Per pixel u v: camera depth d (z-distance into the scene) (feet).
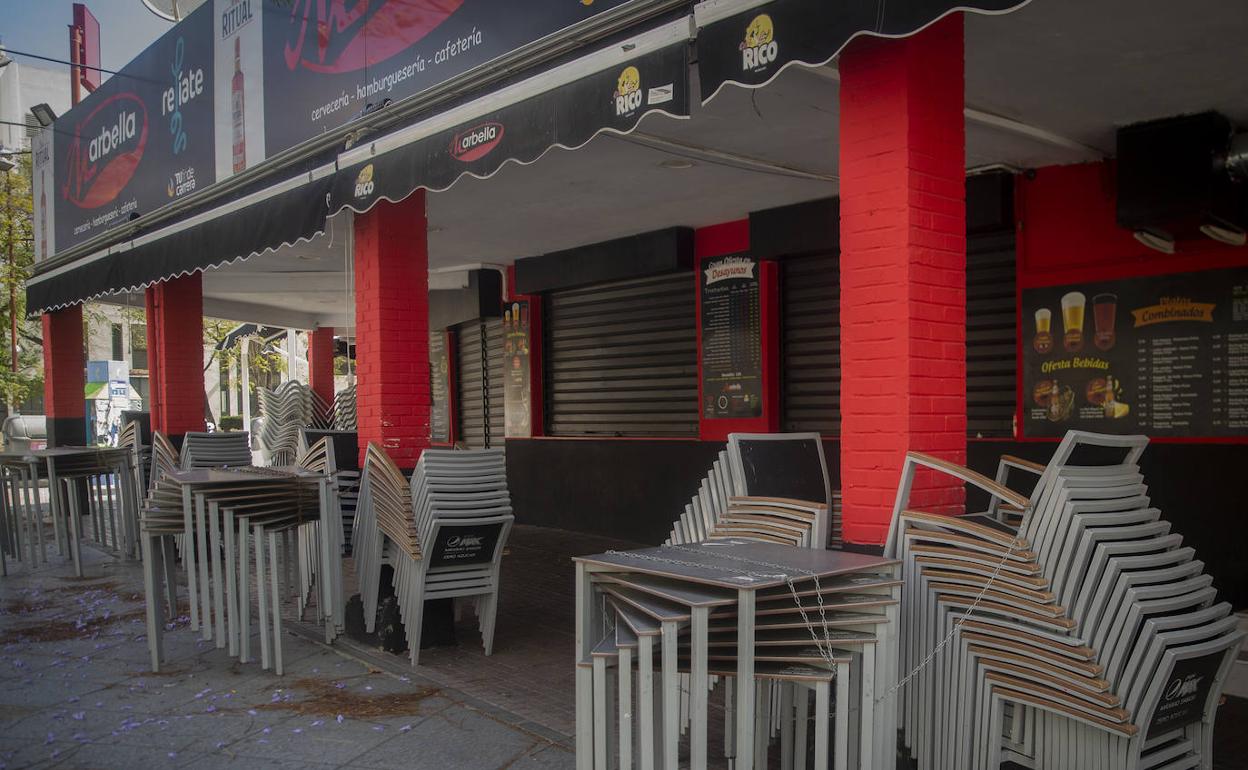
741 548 12.67
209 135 29.09
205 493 19.27
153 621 19.48
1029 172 22.82
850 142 13.85
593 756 11.16
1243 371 19.53
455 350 46.09
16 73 89.35
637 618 11.01
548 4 17.13
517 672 19.16
